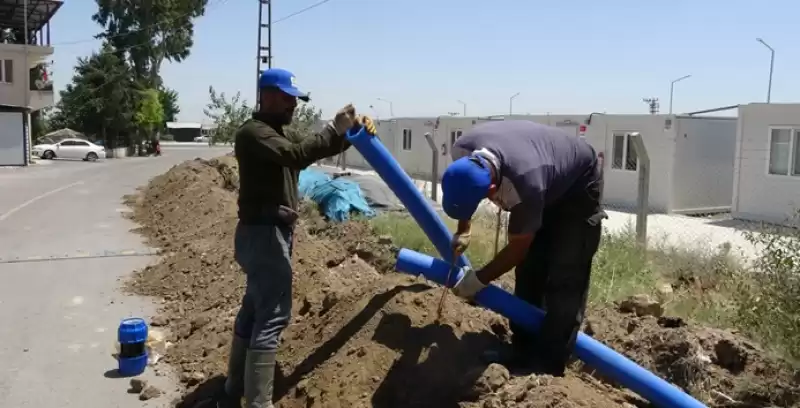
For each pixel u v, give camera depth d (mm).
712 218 17984
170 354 5430
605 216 3934
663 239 10000
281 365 4500
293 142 4023
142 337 5133
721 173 20000
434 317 4262
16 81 33125
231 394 4188
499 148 3445
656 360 4449
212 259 7742
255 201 3834
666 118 19141
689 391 4176
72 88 51656
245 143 3754
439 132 27984
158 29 57500
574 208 3828
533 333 4016
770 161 17172
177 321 6297
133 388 4812
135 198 16875
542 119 23094
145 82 57094
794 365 4422
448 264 4219
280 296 3881
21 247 10164
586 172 3791
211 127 25172
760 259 6641
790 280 5398
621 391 4039
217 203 11562
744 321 5266
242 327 4059
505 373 3645
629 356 4516
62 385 4898
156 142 53781
